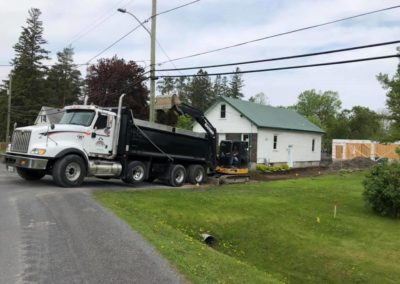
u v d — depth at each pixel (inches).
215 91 3420.3
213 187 820.0
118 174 684.1
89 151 644.1
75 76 3019.2
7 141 1916.8
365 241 494.6
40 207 436.8
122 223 388.8
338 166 1572.3
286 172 1350.9
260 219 548.4
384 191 610.2
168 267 276.4
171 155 780.6
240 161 987.3
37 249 295.1
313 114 3823.8
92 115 650.8
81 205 458.9
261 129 1407.5
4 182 635.5
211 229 500.1
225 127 1475.1
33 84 2549.2
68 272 254.4
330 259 435.2
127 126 691.4
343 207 673.0
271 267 433.1
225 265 324.2
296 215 592.1
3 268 256.1
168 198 594.6
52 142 604.4
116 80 1343.5
